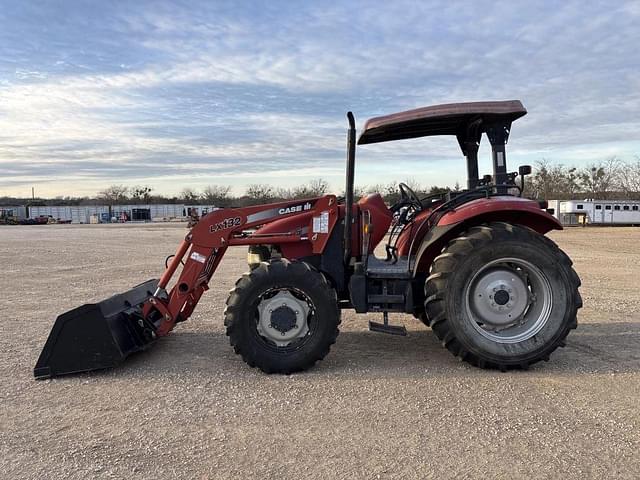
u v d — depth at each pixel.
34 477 2.88
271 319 4.56
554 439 3.21
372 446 3.16
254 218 5.14
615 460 2.96
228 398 3.99
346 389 4.13
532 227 5.06
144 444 3.24
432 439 3.23
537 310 4.64
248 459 3.03
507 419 3.51
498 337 4.58
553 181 51.34
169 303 5.07
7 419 3.65
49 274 11.38
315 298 4.54
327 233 5.05
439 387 4.14
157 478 2.84
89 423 3.56
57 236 27.30
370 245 5.18
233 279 10.64
